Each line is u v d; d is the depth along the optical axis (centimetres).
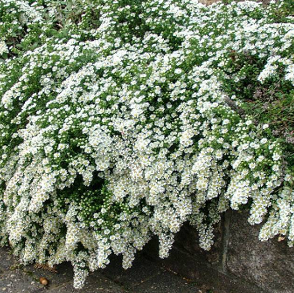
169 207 56
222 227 60
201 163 51
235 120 52
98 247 60
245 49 61
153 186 54
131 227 61
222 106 53
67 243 58
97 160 58
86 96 63
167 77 59
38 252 68
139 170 56
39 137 58
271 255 54
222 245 60
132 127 57
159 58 64
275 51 57
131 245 63
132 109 60
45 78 68
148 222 59
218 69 59
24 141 65
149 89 59
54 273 68
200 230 60
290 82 55
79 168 58
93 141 56
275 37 58
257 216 48
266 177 48
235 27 68
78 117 59
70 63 68
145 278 67
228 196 50
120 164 58
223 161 54
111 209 59
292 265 52
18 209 61
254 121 54
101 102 59
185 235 65
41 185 56
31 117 65
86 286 65
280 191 48
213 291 63
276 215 49
